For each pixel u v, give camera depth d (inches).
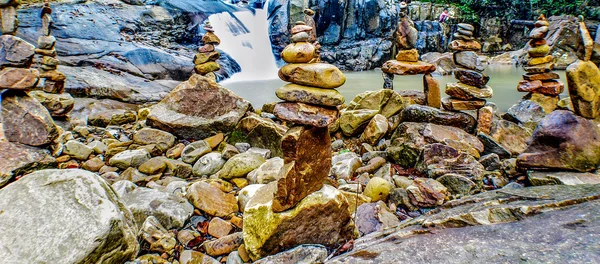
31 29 353.1
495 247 78.4
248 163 160.7
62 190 95.3
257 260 97.0
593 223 81.9
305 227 103.0
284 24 604.4
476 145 177.3
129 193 131.0
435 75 511.8
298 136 94.8
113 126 223.1
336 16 620.4
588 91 133.5
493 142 178.2
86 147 175.0
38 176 99.4
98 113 230.5
